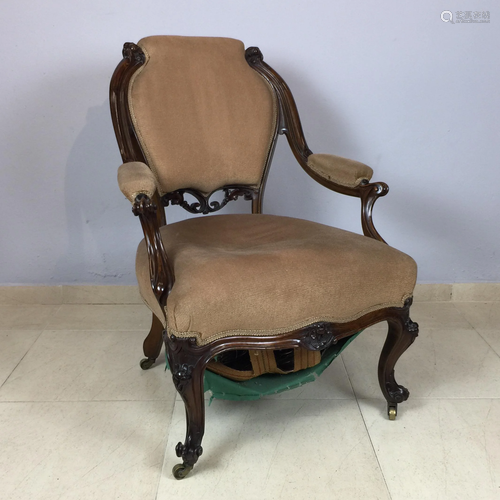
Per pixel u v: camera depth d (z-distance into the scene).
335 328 1.08
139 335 1.73
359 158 1.84
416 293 2.00
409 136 1.81
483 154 1.84
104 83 1.70
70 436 1.23
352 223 1.93
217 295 0.96
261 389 1.18
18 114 1.71
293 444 1.21
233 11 1.65
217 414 1.32
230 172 1.45
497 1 1.66
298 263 1.04
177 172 1.36
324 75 1.73
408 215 1.92
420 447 1.20
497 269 2.00
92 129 1.75
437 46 1.71
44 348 1.63
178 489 1.08
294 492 1.07
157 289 0.98
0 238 1.86
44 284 1.94
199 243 1.20
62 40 1.65
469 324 1.81
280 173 1.85
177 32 1.67
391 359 1.23
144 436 1.24
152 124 1.32
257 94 1.44
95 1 1.61
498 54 1.72
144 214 0.97
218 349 1.00
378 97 1.76
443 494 1.07
